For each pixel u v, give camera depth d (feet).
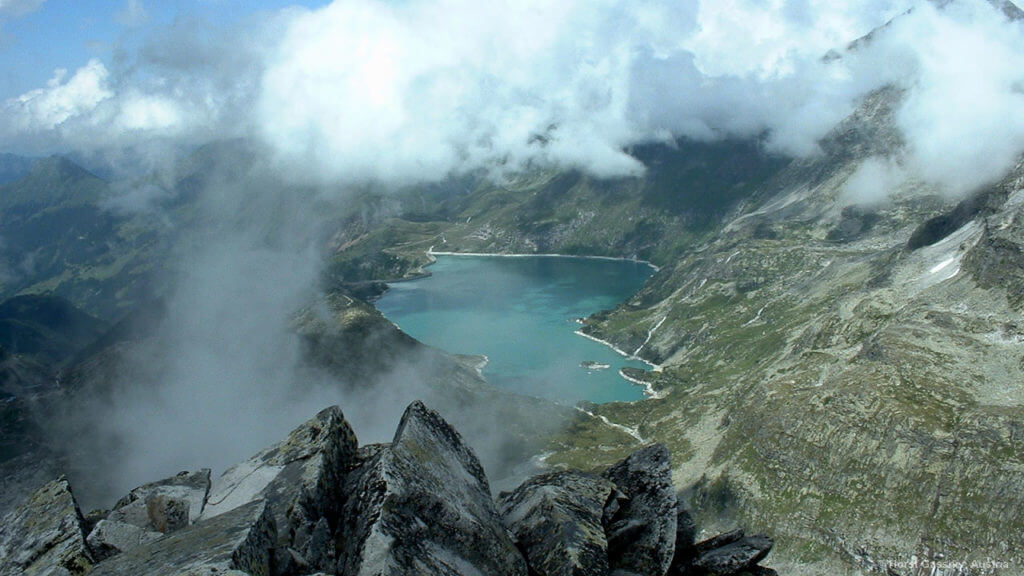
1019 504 439.22
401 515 71.82
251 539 67.26
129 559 67.15
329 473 87.81
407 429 86.28
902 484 492.13
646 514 93.04
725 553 94.99
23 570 82.79
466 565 71.72
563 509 85.97
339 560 71.92
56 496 95.40
